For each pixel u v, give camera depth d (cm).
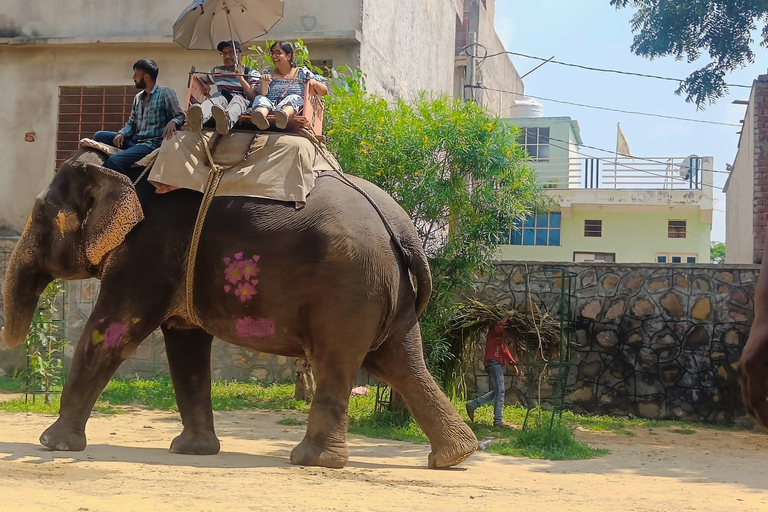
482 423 1180
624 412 1370
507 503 535
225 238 634
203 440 705
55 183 685
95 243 653
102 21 1630
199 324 661
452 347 1157
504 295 1407
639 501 585
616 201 3012
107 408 1123
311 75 725
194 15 767
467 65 2491
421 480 620
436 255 1119
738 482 750
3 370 1512
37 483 497
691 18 1844
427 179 1082
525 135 3253
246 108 685
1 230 1633
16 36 1648
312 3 1552
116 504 445
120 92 1623
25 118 1644
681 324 1365
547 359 1167
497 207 1123
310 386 1300
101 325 641
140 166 677
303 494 511
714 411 1341
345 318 630
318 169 671
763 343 220
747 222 1886
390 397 1110
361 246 639
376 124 1108
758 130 1728
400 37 1792
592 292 1394
